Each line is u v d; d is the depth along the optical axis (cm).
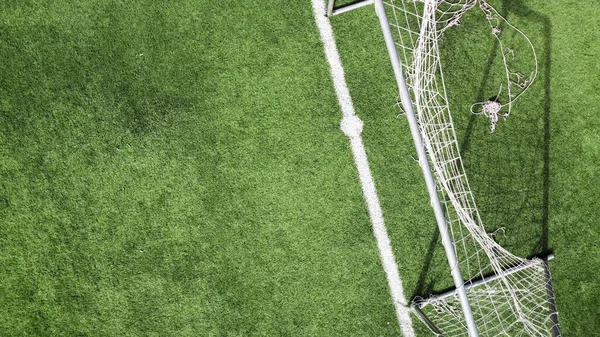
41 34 386
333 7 387
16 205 384
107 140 385
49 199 385
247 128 387
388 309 387
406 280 388
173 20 388
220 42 388
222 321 384
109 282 384
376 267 387
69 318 384
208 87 387
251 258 385
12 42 385
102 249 385
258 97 387
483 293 384
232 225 386
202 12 388
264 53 388
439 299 379
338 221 387
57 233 384
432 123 349
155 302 385
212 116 386
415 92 318
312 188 386
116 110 385
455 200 339
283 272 386
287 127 387
